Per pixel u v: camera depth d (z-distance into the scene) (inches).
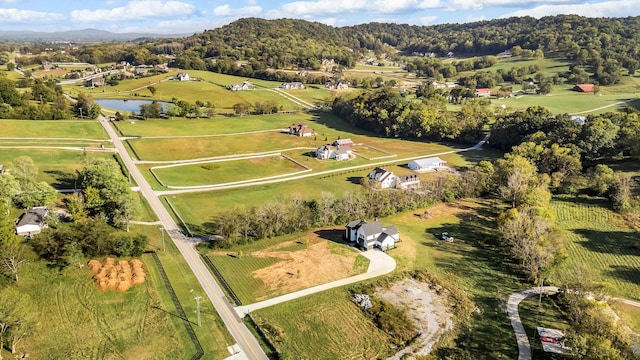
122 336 2161.7
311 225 3454.7
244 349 2110.0
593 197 4065.0
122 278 2571.4
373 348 2151.8
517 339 2251.5
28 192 3294.8
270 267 2851.9
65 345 2084.2
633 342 2004.2
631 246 3203.7
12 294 2156.7
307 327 2287.2
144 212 3587.6
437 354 2126.0
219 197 4035.4
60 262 2682.1
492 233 3440.0
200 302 2450.8
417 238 3319.4
